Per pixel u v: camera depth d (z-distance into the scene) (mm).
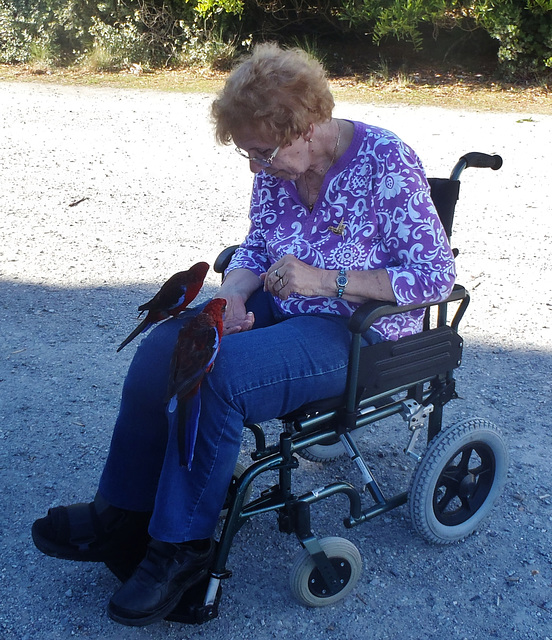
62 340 4305
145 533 2482
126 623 2193
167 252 5629
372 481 2629
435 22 12195
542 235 6125
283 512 2408
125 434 2346
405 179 2350
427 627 2461
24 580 2604
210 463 2193
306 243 2520
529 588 2641
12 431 3438
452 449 2629
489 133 9469
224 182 7434
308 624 2453
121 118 10031
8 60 13805
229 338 2299
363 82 12508
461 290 2576
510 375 4062
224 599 2539
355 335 2324
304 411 2387
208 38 13695
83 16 13672
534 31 11891
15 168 7680
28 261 5410
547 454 3387
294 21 13383
